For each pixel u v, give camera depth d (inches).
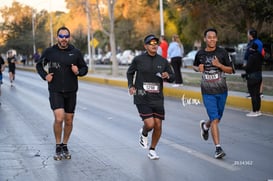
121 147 498.9
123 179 378.6
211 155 452.8
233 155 450.9
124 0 3038.9
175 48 1082.1
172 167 412.2
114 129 610.5
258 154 454.0
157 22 2942.9
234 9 1737.2
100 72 2062.0
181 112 752.3
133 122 664.4
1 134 591.5
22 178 387.2
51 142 535.8
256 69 667.4
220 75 443.5
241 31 1875.0
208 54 443.8
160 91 427.2
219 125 616.7
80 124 657.0
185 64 2288.4
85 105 888.3
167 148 486.3
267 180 367.6
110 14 1748.3
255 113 686.5
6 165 430.6
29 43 3218.5
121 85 1362.0
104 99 992.9
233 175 383.2
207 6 1846.7
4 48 3184.1
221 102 449.1
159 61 423.5
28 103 948.6
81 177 386.3
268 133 558.9
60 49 438.6
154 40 419.2
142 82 423.5
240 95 831.7
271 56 1728.6
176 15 2716.5
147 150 481.4
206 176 382.3
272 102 708.7
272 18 1676.9
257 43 661.9
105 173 397.1
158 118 430.6
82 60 447.8
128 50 3324.3
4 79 1867.6
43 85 1466.5
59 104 438.6
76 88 447.5
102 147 500.1
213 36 440.1
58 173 400.8
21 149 499.2
